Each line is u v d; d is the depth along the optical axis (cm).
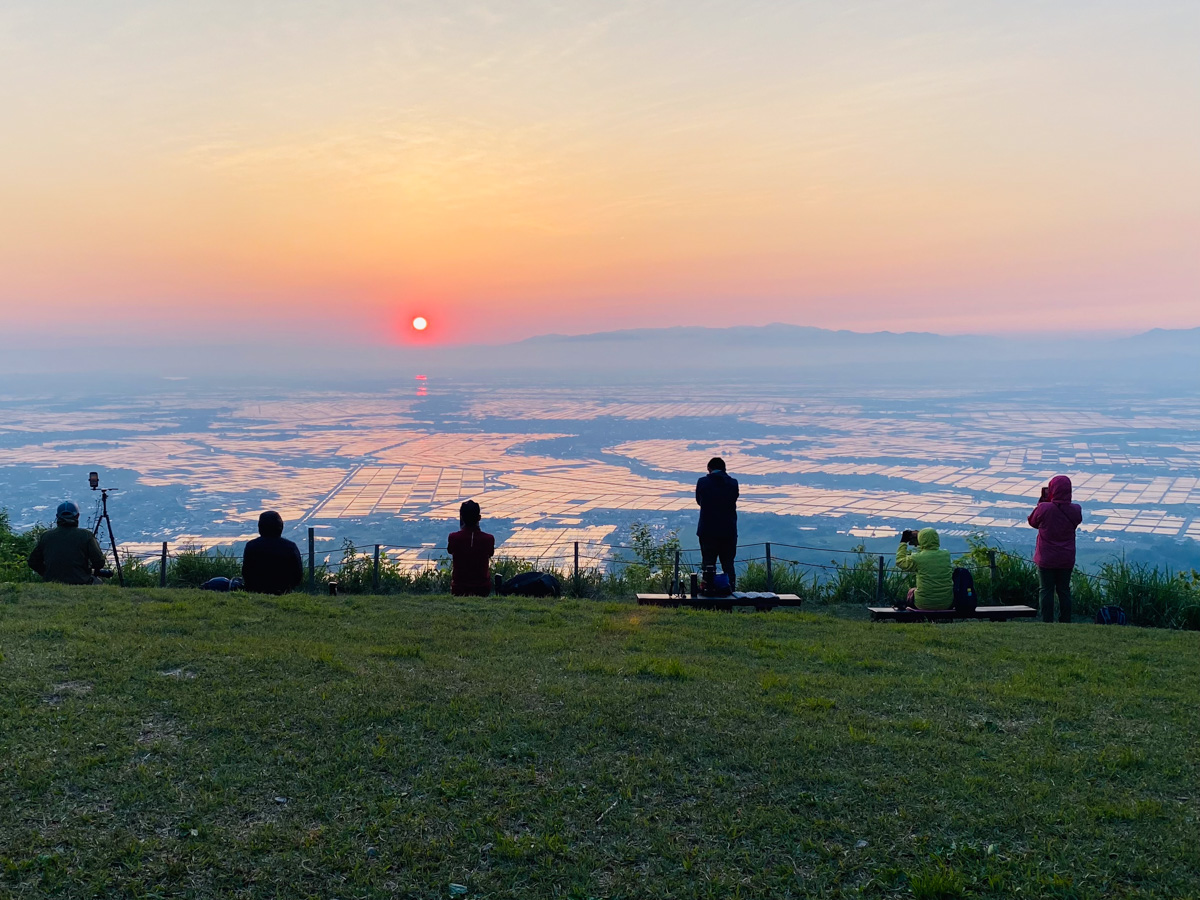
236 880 388
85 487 10156
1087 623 1071
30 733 514
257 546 1089
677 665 691
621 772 495
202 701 577
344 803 454
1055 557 1086
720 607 1108
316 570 1397
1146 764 514
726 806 460
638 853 417
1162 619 1170
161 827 425
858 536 7038
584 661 722
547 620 927
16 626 759
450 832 430
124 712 554
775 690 650
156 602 941
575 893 385
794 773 496
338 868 400
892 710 613
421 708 583
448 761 502
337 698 593
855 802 466
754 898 386
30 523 6400
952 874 393
